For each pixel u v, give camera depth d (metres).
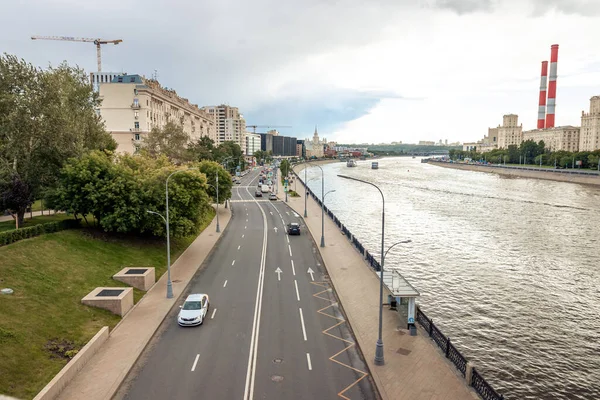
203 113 169.50
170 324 28.91
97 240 41.22
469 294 42.38
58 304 27.64
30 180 42.66
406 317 30.00
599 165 171.25
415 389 20.88
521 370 28.66
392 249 60.56
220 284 37.66
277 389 20.92
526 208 97.88
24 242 33.44
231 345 25.72
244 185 142.25
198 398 20.08
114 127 97.12
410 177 198.38
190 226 44.22
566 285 45.03
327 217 77.38
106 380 21.30
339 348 25.53
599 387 26.78
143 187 43.62
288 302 33.28
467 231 73.00
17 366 20.52
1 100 38.38
